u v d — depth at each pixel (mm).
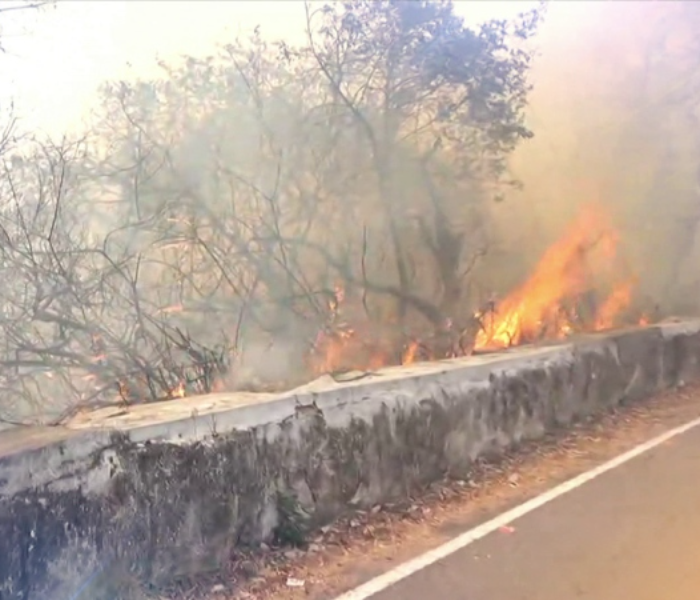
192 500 4293
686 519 5289
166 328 8500
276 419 4910
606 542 4906
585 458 7035
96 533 3820
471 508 5691
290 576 4430
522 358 7512
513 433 7191
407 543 4980
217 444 4488
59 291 8039
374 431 5598
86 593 3742
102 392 7652
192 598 4090
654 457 6988
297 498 4926
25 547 3533
